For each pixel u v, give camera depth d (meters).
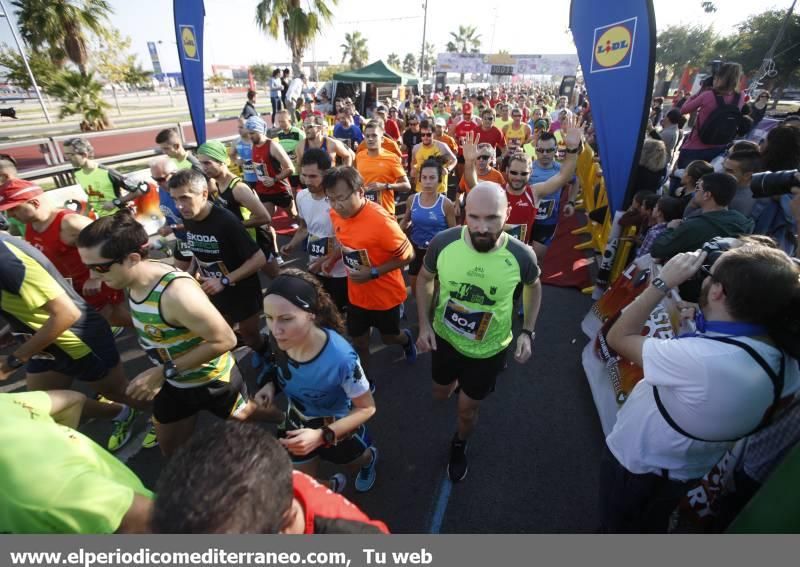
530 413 3.24
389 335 3.26
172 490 0.80
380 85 19.20
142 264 1.88
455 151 8.58
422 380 3.61
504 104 10.98
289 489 0.88
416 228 4.19
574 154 3.77
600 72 3.95
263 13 16.92
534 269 2.19
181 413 2.24
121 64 22.80
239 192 3.70
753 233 3.13
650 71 3.59
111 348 2.60
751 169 3.09
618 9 3.66
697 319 1.52
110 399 2.76
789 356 1.25
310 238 3.47
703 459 1.48
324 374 1.82
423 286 2.52
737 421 1.26
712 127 5.30
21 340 2.49
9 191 2.79
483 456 2.85
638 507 1.62
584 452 2.89
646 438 1.54
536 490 2.60
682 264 1.48
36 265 2.04
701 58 40.38
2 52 18.73
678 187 4.58
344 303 3.53
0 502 1.03
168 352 2.05
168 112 28.05
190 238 2.96
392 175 5.21
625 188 4.20
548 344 4.17
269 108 29.81
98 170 4.80
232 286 3.06
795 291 1.16
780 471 1.26
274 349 1.93
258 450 0.85
